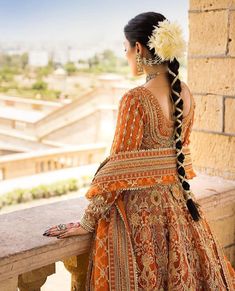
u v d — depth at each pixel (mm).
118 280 1908
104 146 12406
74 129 15188
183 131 2070
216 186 2836
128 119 1893
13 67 31688
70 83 29688
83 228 1987
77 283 2229
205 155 3117
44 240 1930
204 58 3031
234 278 2297
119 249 1925
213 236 2225
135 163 1921
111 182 1906
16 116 17547
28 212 2268
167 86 1973
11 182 10398
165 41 1881
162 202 1980
